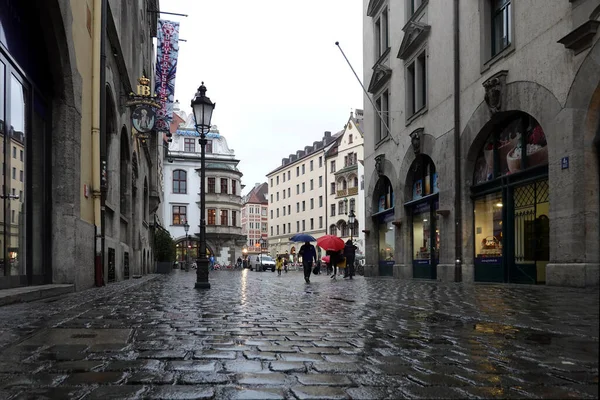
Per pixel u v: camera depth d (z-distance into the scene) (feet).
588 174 33.50
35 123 29.84
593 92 32.60
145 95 54.75
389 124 75.25
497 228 46.78
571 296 27.78
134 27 71.77
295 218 292.61
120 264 51.55
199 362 11.37
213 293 35.60
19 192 27.04
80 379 9.71
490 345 13.71
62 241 32.12
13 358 11.59
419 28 61.00
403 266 67.87
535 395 8.84
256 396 8.61
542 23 37.76
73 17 32.73
